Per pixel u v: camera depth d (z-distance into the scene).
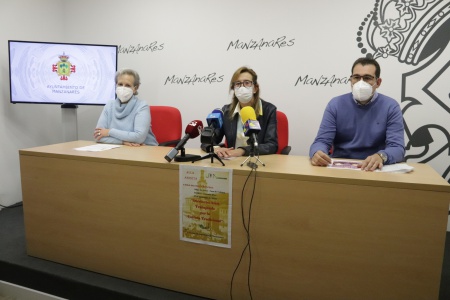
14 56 2.81
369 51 2.68
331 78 2.79
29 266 1.90
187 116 3.27
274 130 2.04
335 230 1.38
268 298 1.53
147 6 3.23
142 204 1.67
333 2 2.71
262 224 1.48
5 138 2.95
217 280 1.59
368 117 1.98
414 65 2.59
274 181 1.44
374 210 1.32
